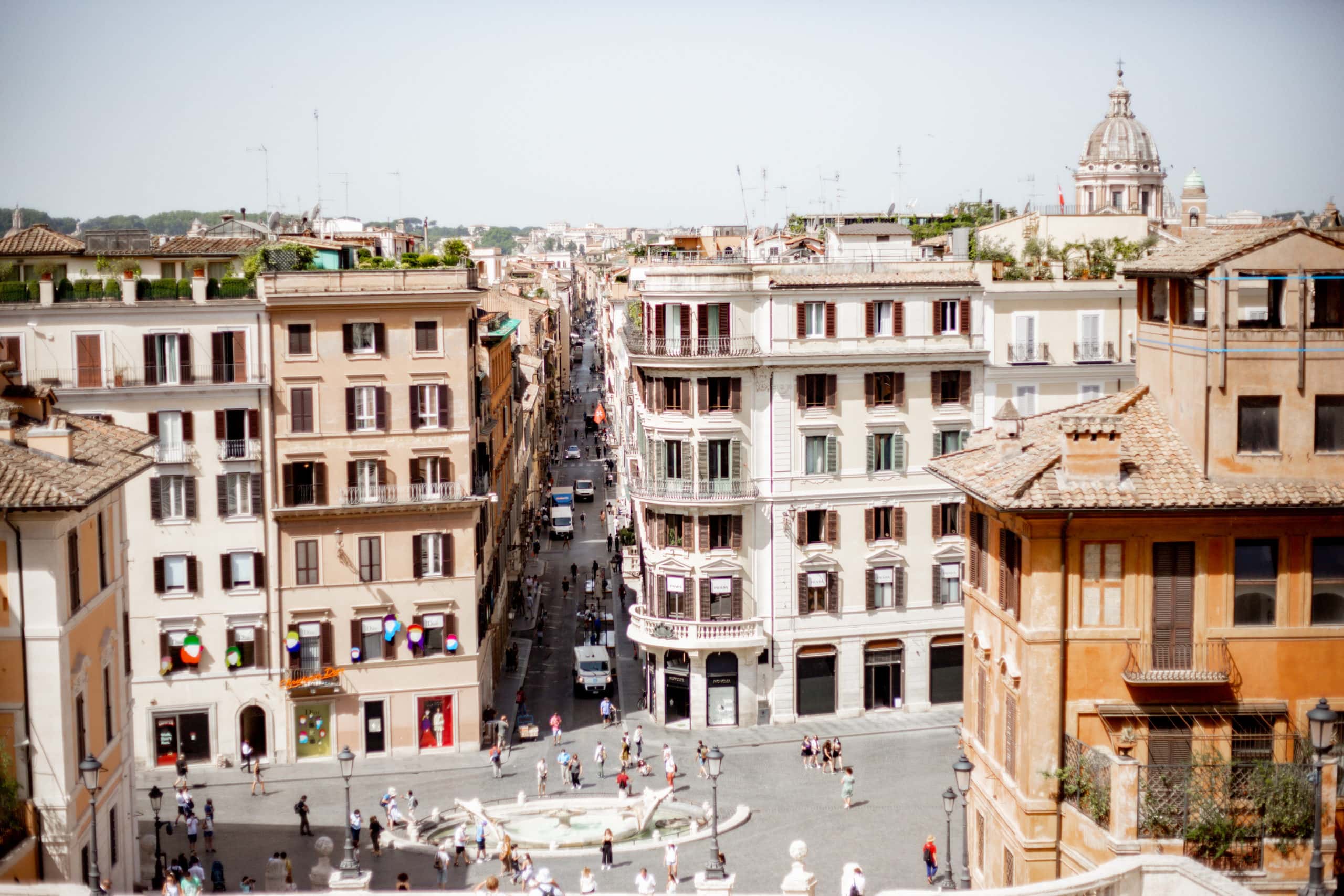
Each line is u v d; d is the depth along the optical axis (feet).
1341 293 119.65
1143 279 133.90
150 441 175.32
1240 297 133.80
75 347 226.58
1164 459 121.90
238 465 231.50
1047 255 312.50
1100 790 114.01
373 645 238.68
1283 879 111.34
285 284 232.12
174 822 207.21
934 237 392.88
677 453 251.39
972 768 130.21
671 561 253.03
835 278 254.68
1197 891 90.53
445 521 239.71
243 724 235.61
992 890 89.04
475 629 242.17
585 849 193.67
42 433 148.87
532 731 249.55
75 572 146.92
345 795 196.13
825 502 253.03
